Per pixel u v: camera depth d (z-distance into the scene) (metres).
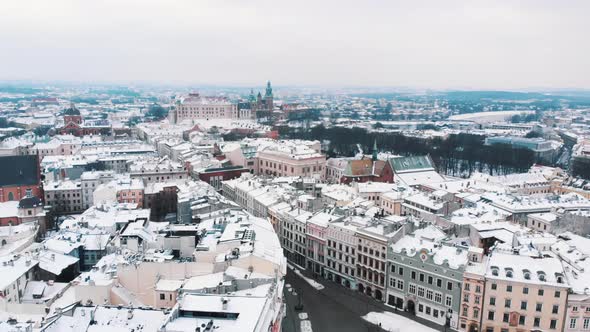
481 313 152.88
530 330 147.62
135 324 110.69
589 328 144.38
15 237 193.62
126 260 150.75
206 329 104.81
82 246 176.12
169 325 107.44
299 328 158.25
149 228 190.88
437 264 161.00
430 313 165.12
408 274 169.75
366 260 183.25
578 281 149.75
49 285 152.50
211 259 152.50
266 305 116.50
